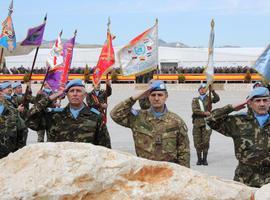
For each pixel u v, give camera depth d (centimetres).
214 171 1276
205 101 1366
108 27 1022
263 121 671
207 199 440
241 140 673
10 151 857
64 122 727
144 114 705
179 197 438
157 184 443
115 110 707
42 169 434
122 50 921
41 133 1504
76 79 734
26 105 992
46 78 1016
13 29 1033
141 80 4888
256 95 665
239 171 680
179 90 4884
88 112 736
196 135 1367
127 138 1852
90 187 430
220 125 693
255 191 457
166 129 690
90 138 727
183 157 691
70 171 432
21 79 5091
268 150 662
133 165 447
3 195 416
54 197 421
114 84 4841
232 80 5125
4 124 851
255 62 836
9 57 6331
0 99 867
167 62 6531
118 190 437
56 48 1018
